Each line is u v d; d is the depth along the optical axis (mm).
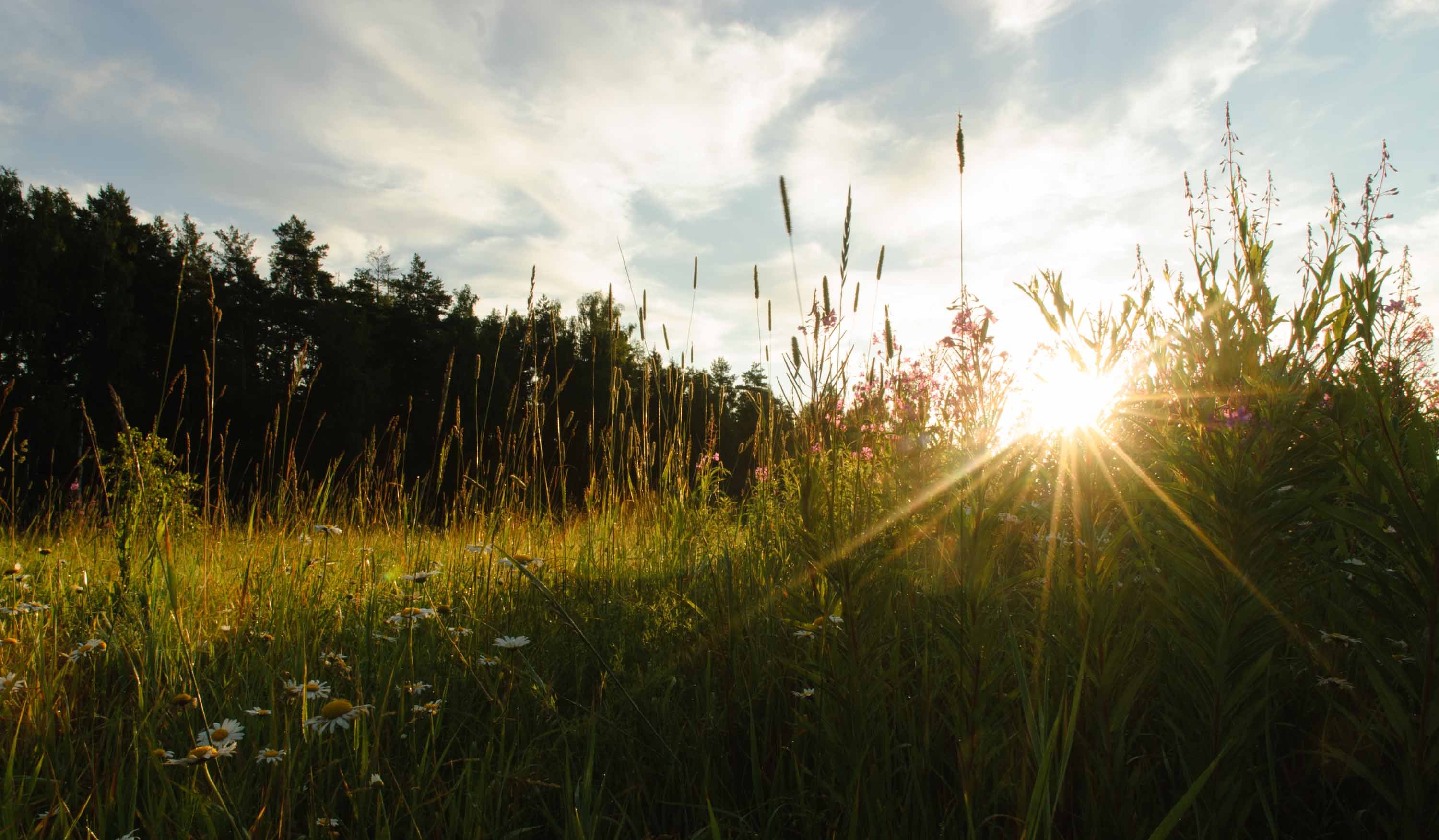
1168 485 1364
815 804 1462
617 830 1430
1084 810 1271
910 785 1415
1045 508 1855
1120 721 1246
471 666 2066
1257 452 1275
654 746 1771
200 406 26875
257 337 35094
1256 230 1535
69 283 27719
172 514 3082
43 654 2125
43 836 1328
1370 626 1395
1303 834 1345
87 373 26656
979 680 1347
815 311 1851
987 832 1325
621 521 4105
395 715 1853
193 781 1404
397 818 1480
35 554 4043
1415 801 1091
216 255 35750
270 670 1995
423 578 2730
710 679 2014
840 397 1834
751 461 4578
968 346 1767
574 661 2297
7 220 27906
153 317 30875
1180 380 1474
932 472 1635
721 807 1578
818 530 1509
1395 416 1407
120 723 1693
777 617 2342
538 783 1447
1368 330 1205
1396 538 1135
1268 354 1420
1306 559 1514
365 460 4590
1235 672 1291
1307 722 1550
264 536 3688
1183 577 1284
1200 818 1231
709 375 4680
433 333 39531
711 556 3068
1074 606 1432
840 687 1518
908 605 2057
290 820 1348
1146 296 1560
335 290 41688
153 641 2180
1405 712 1137
